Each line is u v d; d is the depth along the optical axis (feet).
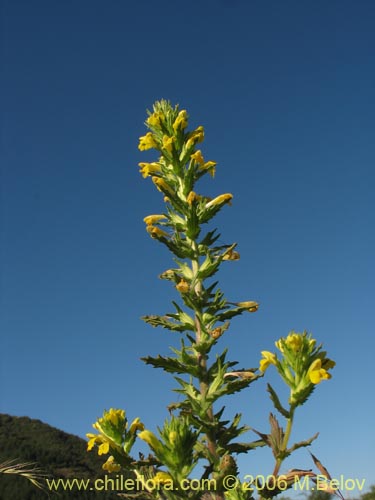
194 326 0.61
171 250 0.65
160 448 0.43
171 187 0.70
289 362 0.40
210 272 0.63
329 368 0.40
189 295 0.60
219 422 0.53
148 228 0.69
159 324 0.62
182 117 0.70
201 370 0.56
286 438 0.39
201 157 0.69
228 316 0.61
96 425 0.50
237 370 0.57
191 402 0.54
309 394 0.39
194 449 0.51
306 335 0.42
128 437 0.50
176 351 0.60
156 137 0.72
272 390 0.39
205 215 0.67
